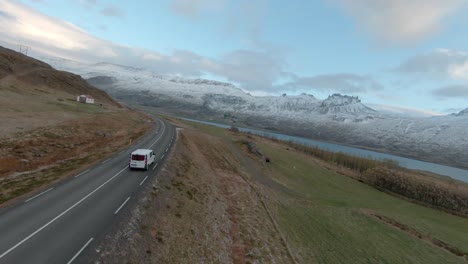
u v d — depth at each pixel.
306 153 133.88
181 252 25.03
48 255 18.78
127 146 58.12
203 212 34.62
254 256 29.58
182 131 94.94
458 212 70.44
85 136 61.25
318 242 36.81
